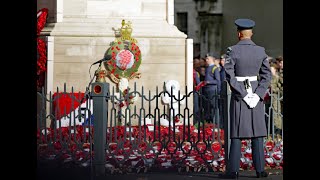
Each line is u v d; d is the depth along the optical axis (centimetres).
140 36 6412
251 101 4188
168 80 6462
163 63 6469
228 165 4369
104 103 4491
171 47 6494
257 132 4250
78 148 4772
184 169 4662
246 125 4222
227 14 13025
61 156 4788
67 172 4594
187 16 13212
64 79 6306
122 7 6475
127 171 4625
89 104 4697
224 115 4409
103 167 4494
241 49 4209
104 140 4494
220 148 4691
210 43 13125
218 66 7500
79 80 6322
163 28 6506
